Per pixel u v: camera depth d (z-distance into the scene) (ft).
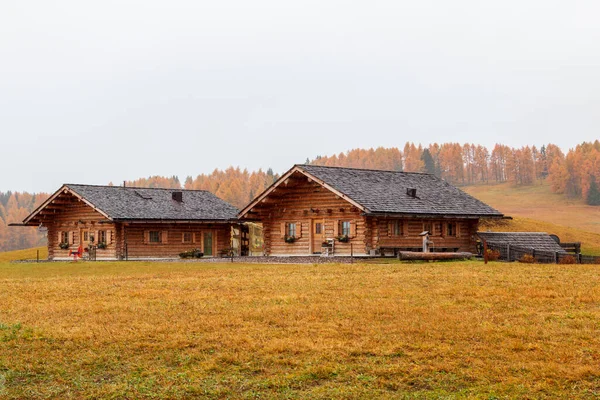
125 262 118.21
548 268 84.64
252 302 58.18
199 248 160.86
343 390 35.40
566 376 36.68
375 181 130.82
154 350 43.04
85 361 40.86
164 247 155.12
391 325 47.83
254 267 94.12
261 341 44.34
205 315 52.65
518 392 34.60
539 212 593.83
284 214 133.39
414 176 143.33
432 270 82.48
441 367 38.47
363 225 120.47
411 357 40.47
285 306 55.67
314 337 45.21
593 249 210.38
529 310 52.65
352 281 70.95
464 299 57.77
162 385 36.86
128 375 38.58
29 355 42.39
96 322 50.93
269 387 36.27
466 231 135.85
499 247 118.93
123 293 65.72
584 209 606.96
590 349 41.34
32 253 200.03
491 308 53.62
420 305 55.21
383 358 40.45
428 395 34.47
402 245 121.08
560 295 59.36
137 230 151.33
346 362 39.93
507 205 646.74
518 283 67.46
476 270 81.92
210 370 39.09
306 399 34.45
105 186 160.35
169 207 158.10
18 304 60.39
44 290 69.56
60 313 54.85
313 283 69.92
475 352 41.16
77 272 97.04
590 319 49.19
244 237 172.96
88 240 157.38
